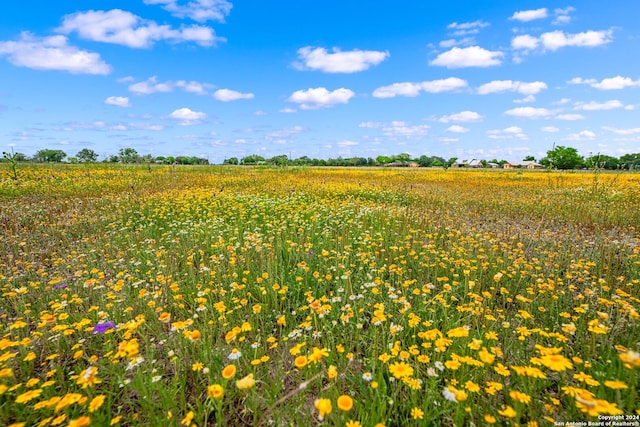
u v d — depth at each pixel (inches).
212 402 77.4
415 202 398.9
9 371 71.5
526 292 137.6
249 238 188.9
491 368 89.3
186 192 413.4
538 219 307.3
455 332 75.5
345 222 263.4
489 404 73.5
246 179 659.4
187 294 137.3
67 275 163.3
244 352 96.4
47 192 424.5
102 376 90.7
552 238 220.8
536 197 429.4
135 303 128.9
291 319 119.3
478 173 1089.4
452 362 70.8
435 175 962.1
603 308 118.7
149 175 682.8
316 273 138.8
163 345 106.7
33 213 295.1
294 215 285.1
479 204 378.9
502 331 108.5
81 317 116.6
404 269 159.6
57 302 120.6
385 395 73.5
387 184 617.6
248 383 58.7
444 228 241.6
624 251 176.4
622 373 75.5
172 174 713.6
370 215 283.0
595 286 137.6
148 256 182.5
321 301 123.3
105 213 296.5
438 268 163.5
